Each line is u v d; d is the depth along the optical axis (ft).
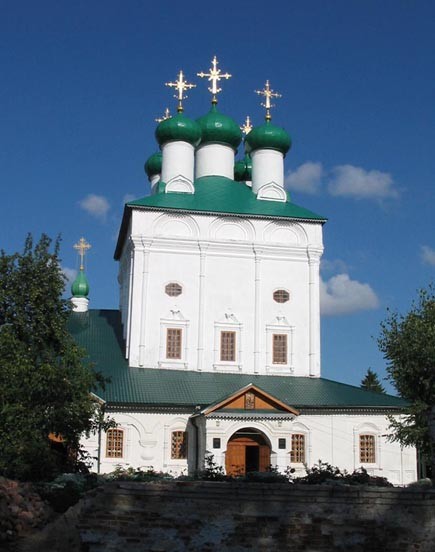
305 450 146.00
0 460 93.20
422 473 156.87
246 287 167.12
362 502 58.65
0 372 102.42
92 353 164.35
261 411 138.51
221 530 57.98
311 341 166.30
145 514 58.34
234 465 131.64
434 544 57.52
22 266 120.57
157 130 181.57
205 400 145.07
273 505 58.54
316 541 57.77
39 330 117.50
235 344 164.04
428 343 135.03
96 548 57.57
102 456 139.64
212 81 191.52
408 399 139.74
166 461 141.49
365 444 148.05
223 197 175.11
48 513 73.20
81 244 212.64
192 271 166.09
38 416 103.50
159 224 167.12
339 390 156.46
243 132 211.41
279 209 173.47
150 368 159.02
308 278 169.78
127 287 175.32
